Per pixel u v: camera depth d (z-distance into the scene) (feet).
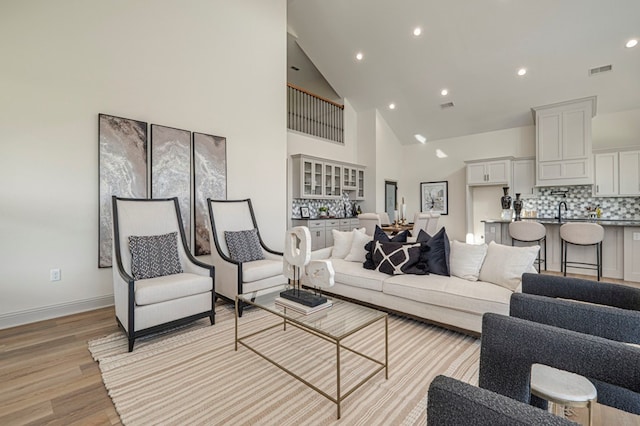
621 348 3.10
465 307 7.79
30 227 9.32
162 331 8.26
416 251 9.59
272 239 15.96
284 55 16.46
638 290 5.25
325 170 22.38
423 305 8.64
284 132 16.51
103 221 10.53
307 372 6.61
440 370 6.64
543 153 18.86
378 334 8.48
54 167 9.68
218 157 13.64
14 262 9.08
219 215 11.75
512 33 15.87
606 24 14.23
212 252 11.40
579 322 4.50
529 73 17.72
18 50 9.07
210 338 8.34
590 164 17.40
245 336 7.91
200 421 5.10
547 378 3.98
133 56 11.28
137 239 9.20
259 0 15.31
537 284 6.32
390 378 6.34
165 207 10.39
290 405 5.52
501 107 20.63
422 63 19.25
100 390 5.97
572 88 17.75
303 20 19.33
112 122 10.71
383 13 17.07
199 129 13.14
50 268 9.66
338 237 12.73
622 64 15.71
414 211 27.20
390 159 26.55
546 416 2.12
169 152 12.16
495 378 3.73
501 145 22.77
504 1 14.61
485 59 17.69
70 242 10.01
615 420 4.47
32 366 6.84
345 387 6.04
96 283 10.53
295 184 20.97
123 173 10.95
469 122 22.91
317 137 22.68
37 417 5.20
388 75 21.07
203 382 6.24
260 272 10.38
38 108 9.39
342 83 23.45
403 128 26.02
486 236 18.11
